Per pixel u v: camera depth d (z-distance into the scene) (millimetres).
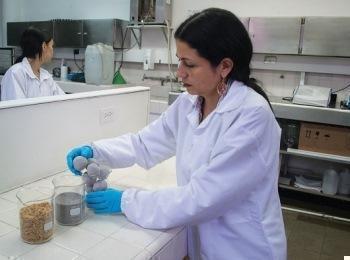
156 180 1381
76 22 4230
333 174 3158
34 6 5062
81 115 1509
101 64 3818
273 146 943
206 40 857
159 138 1271
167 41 4047
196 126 1069
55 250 861
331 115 2873
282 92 3635
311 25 3096
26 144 1259
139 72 4336
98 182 1109
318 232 2762
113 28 4004
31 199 976
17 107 1199
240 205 991
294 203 3303
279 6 3500
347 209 3207
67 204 978
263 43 3289
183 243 1097
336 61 3326
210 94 1021
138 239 937
